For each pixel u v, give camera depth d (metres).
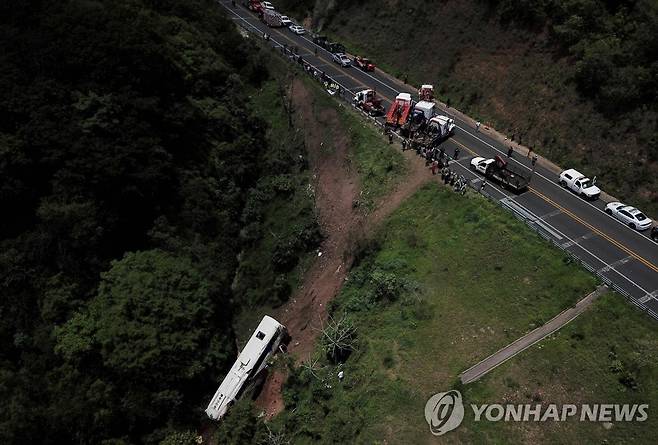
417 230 45.06
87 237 42.78
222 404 40.12
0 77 45.84
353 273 44.56
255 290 49.91
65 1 55.06
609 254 39.84
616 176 47.28
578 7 55.19
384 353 36.31
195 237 50.19
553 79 55.19
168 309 40.91
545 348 33.16
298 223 52.62
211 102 61.50
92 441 38.53
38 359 40.09
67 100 47.06
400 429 31.67
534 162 51.97
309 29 88.75
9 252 41.94
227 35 74.62
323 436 34.22
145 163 47.94
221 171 56.59
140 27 55.25
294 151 61.56
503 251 39.94
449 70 65.69
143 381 39.22
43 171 44.47
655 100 46.97
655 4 51.72
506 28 61.47
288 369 40.78
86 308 41.75
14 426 36.09
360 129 57.22
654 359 31.17
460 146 55.25
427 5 71.38
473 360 33.62
